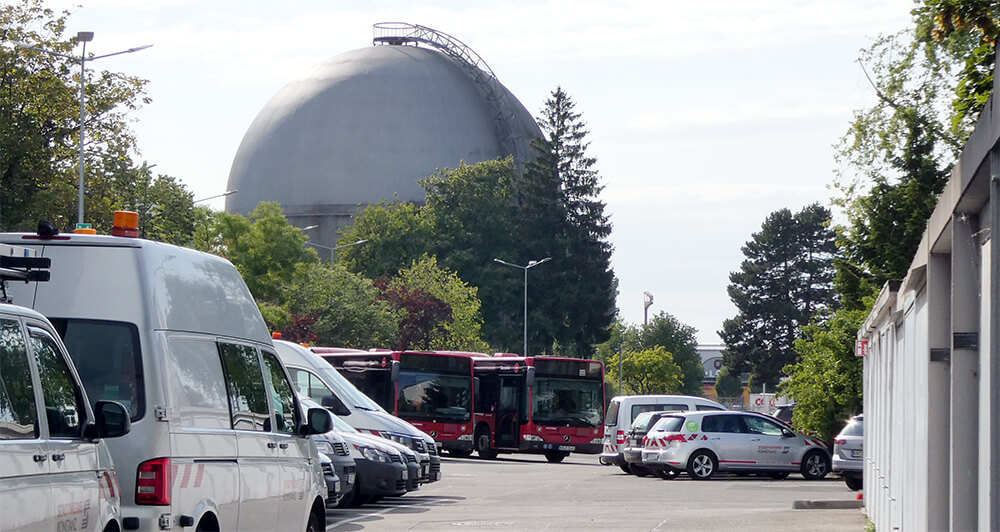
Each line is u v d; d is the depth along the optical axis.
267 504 12.41
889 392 17.19
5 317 8.35
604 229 128.88
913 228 44.66
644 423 40.97
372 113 157.38
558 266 127.62
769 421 39.19
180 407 10.87
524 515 23.89
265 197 158.00
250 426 12.19
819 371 45.00
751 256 146.25
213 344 11.71
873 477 21.22
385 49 165.50
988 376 7.89
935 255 10.50
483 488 32.97
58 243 10.98
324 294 88.25
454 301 104.69
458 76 163.00
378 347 89.88
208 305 11.80
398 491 25.02
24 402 8.30
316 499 14.15
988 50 20.52
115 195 56.25
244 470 11.87
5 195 53.69
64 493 8.62
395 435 27.94
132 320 10.78
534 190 128.38
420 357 51.62
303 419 13.66
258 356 12.74
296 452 13.34
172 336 10.99
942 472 10.55
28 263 9.80
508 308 129.25
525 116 166.50
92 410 10.37
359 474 24.67
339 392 28.55
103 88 55.78
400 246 130.50
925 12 28.59
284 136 159.38
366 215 132.62
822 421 44.38
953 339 8.84
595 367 55.97
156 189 61.84
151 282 10.94
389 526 21.33
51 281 10.91
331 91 160.00
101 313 10.80
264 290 85.31
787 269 143.62
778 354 141.62
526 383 51.75
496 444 55.97
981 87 20.84
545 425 54.97
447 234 132.25
